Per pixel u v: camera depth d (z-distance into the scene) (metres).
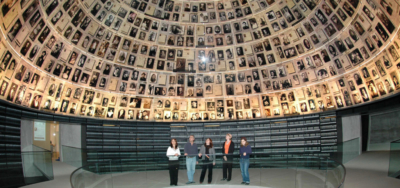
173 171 11.48
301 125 20.44
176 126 22.47
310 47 18.94
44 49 15.62
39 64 15.70
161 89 22.22
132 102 21.59
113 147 20.58
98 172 10.37
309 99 20.11
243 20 20.16
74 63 18.02
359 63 16.72
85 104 19.55
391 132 17.80
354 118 19.28
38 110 16.23
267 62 20.95
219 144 22.20
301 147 20.12
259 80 21.66
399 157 10.48
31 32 14.06
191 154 11.71
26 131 18.16
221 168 11.67
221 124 22.50
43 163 12.38
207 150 11.98
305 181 10.34
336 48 17.73
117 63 20.23
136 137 21.50
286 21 18.98
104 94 20.38
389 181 10.40
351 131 19.23
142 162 11.33
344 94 18.33
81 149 18.11
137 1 18.50
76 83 18.61
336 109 18.88
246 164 11.58
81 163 17.59
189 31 20.95
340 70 18.06
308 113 20.22
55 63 16.78
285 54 20.14
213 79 22.55
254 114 22.09
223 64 22.08
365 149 18.70
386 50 14.50
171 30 20.67
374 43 15.15
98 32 18.30
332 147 16.67
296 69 20.14
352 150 16.17
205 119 22.72
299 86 20.33
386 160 14.27
